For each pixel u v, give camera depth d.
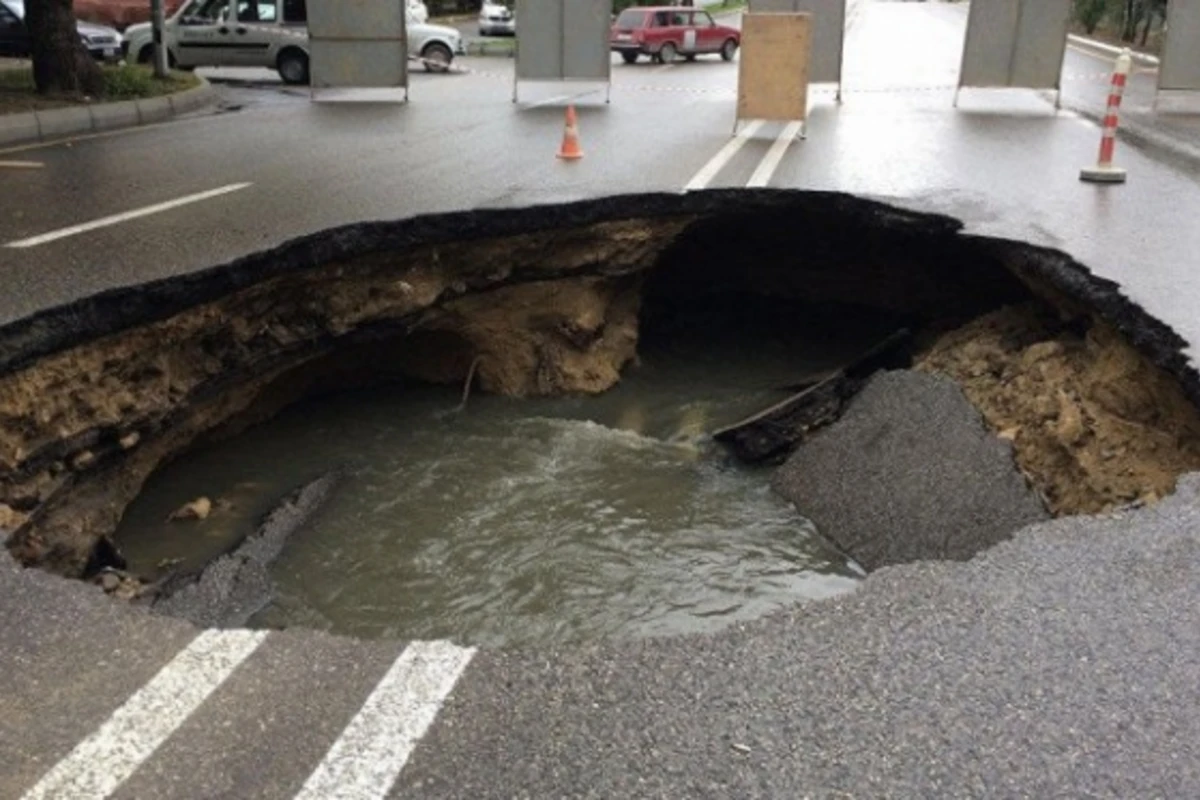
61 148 11.71
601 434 8.20
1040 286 7.62
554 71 16.64
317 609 5.80
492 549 6.46
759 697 3.13
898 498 6.62
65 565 5.66
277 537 6.39
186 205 8.35
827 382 8.48
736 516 7.00
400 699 3.12
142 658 3.31
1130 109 16.33
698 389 9.14
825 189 9.20
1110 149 10.04
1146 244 7.63
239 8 20.42
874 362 9.04
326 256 7.32
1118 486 5.77
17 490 5.46
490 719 3.04
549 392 8.84
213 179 9.59
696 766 2.87
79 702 3.10
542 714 3.06
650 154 11.03
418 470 7.44
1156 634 3.43
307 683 3.20
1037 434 6.55
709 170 10.05
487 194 8.73
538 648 3.38
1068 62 26.72
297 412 8.20
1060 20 15.66
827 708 3.09
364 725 3.02
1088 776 2.83
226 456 7.37
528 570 6.23
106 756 2.89
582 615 5.77
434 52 23.28
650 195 8.80
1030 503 6.11
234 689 3.16
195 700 3.11
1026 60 15.90
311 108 15.70
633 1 41.00
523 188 9.02
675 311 10.68
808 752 2.91
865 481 6.89
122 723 3.02
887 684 3.19
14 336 5.55
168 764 2.86
